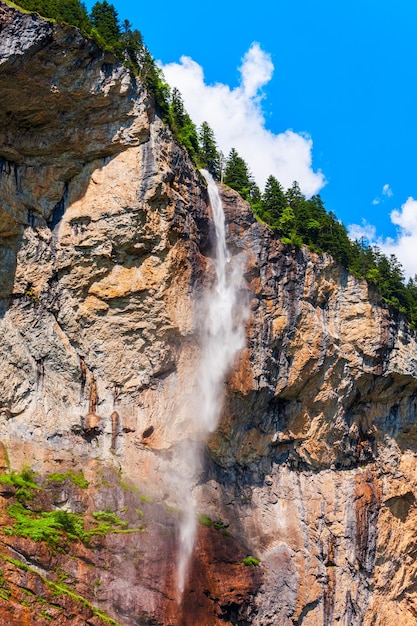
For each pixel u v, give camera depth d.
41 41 60.16
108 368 66.88
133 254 66.94
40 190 65.62
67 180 66.88
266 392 73.31
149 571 60.81
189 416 69.00
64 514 59.09
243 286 73.06
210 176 75.25
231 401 71.50
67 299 66.19
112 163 66.69
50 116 63.75
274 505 73.88
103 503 62.19
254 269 73.81
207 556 65.88
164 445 67.56
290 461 76.50
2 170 63.78
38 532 56.56
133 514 62.69
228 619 65.62
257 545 71.00
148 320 67.25
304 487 76.25
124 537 60.88
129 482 64.44
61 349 65.31
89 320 66.69
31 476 60.91
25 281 64.50
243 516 71.38
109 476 63.62
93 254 66.19
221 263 72.31
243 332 72.44
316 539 74.50
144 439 66.69
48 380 64.50
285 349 75.06
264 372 73.19
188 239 68.62
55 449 63.19
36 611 53.00
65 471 62.44
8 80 60.50
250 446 73.62
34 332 64.50
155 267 67.00
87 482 62.84
